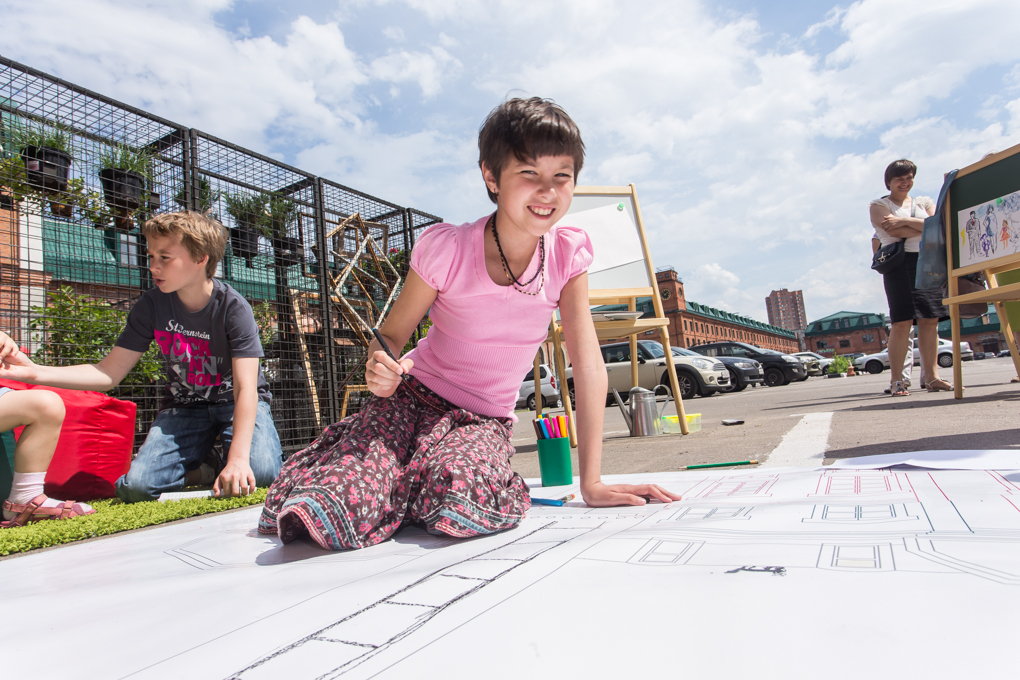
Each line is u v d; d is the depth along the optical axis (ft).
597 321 11.34
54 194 10.92
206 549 4.27
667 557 2.65
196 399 8.99
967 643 1.53
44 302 11.07
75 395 8.61
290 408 14.57
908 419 9.41
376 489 4.01
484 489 3.95
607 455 9.31
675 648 1.68
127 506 7.04
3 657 2.14
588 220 12.09
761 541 2.78
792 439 8.50
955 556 2.26
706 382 33.35
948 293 12.17
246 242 14.15
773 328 255.70
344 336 16.96
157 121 12.18
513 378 5.17
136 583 3.28
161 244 7.79
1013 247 10.31
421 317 5.03
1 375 6.49
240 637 2.17
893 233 14.14
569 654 1.71
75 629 2.43
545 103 4.15
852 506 3.46
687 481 5.42
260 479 8.86
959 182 11.46
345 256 17.58
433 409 4.99
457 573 2.79
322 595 2.63
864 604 1.85
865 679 1.40
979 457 4.70
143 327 8.26
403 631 2.07
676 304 167.84
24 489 6.50
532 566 2.76
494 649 1.82
